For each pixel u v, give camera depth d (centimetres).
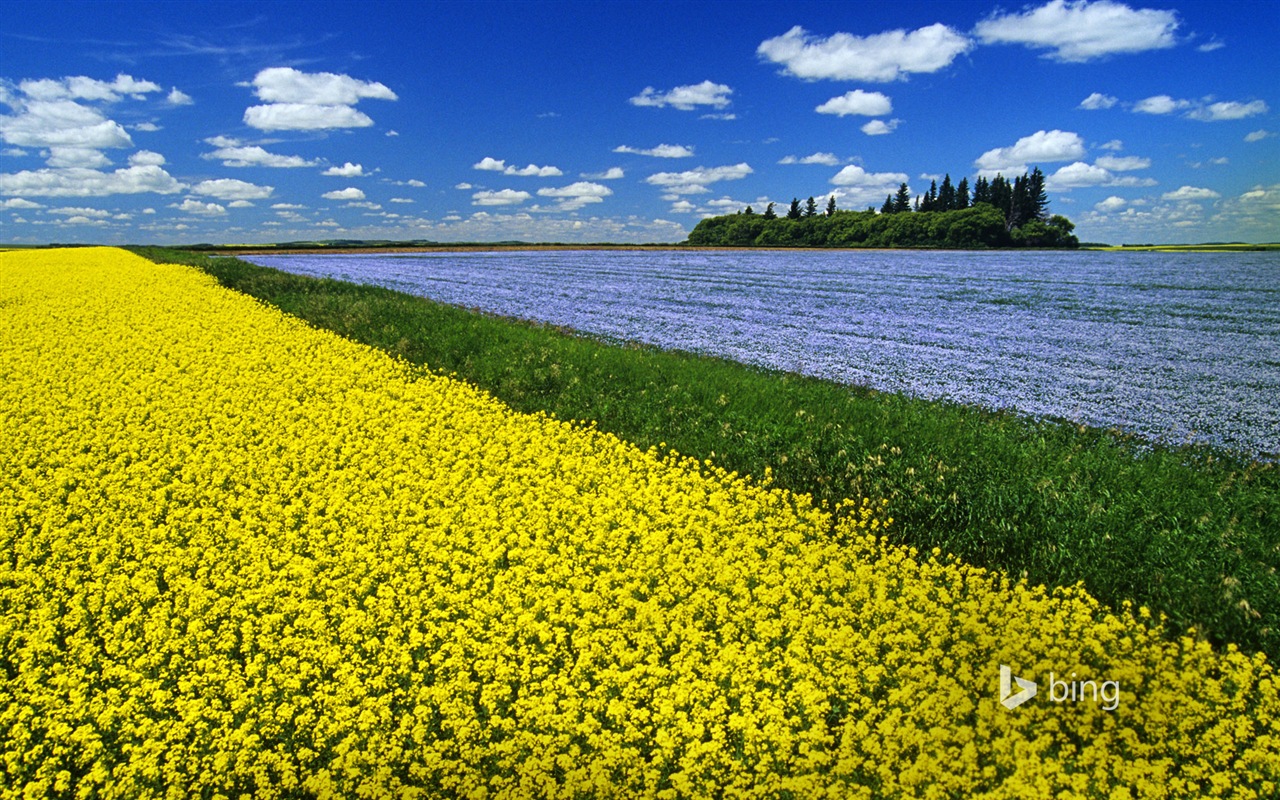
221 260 3925
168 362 1407
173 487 819
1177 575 589
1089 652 511
